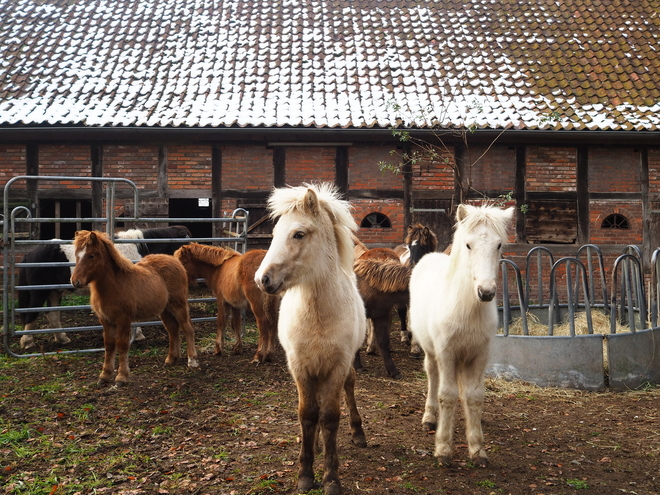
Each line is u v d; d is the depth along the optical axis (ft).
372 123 34.73
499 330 24.72
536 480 12.59
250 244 37.14
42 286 24.32
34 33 42.80
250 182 37.09
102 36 42.98
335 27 44.37
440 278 14.47
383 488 12.09
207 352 25.11
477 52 41.75
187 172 37.01
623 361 19.71
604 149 37.78
